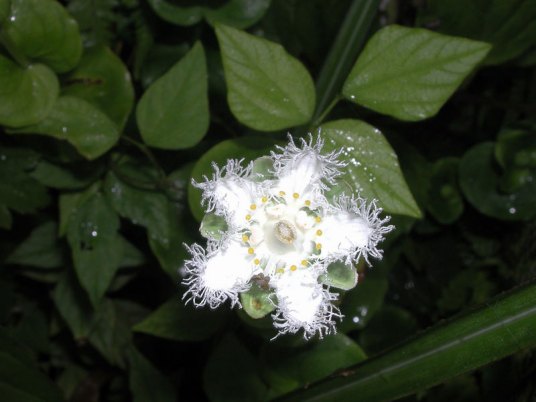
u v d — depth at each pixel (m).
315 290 0.09
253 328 0.10
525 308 0.08
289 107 0.09
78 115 0.10
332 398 0.09
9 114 0.10
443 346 0.08
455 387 0.12
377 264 0.12
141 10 0.12
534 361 0.11
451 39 0.09
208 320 0.11
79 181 0.11
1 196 0.11
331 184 0.09
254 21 0.12
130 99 0.11
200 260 0.09
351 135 0.09
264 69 0.09
